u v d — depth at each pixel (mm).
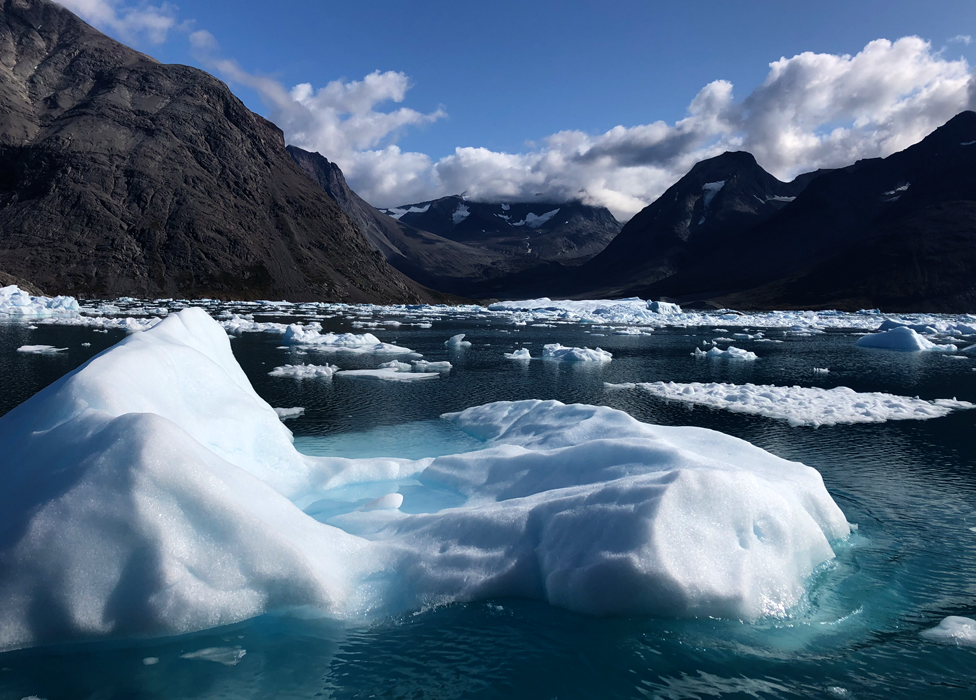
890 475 9680
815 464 10289
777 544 5707
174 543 4910
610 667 4609
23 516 4855
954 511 8031
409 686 4414
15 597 4594
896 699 4262
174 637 4777
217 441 7570
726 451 7707
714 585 5129
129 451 5031
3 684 4285
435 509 7242
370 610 5285
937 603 5547
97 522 4801
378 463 8742
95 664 4496
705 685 4434
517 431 10734
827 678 4492
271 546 5156
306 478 8391
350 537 6059
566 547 5488
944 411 15000
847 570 6148
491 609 5293
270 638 4898
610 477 6516
